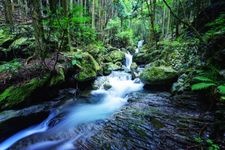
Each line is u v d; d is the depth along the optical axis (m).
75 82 8.59
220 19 6.58
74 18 6.57
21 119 5.79
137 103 6.97
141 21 27.95
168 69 8.44
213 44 6.89
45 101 7.14
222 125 4.59
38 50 7.41
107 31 21.39
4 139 5.26
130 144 4.48
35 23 7.08
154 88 8.70
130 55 18.14
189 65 8.21
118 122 5.55
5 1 9.66
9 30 9.50
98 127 5.44
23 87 6.26
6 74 6.35
